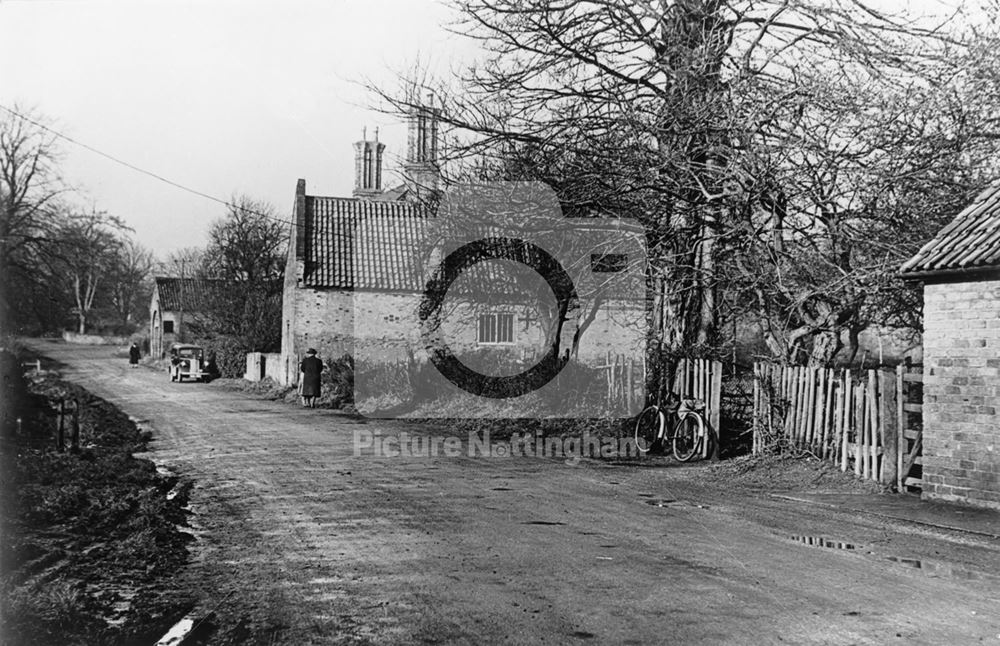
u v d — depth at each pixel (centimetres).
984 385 1066
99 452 1553
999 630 573
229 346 4781
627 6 1686
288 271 3997
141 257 10650
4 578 666
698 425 1606
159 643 553
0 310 3541
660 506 1081
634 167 1585
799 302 1438
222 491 1196
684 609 617
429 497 1139
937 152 1389
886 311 1634
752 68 1600
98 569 734
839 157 1427
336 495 1155
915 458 1166
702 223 1552
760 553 802
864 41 1570
